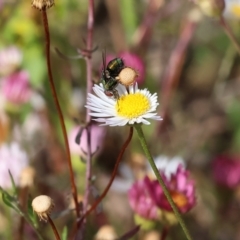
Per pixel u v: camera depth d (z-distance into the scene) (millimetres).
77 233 295
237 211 434
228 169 374
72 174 291
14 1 440
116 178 429
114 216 416
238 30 470
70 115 440
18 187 337
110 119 264
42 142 441
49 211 258
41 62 439
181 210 303
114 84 269
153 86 469
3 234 377
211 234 409
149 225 316
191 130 500
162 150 460
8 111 403
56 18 445
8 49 429
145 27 467
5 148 351
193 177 435
